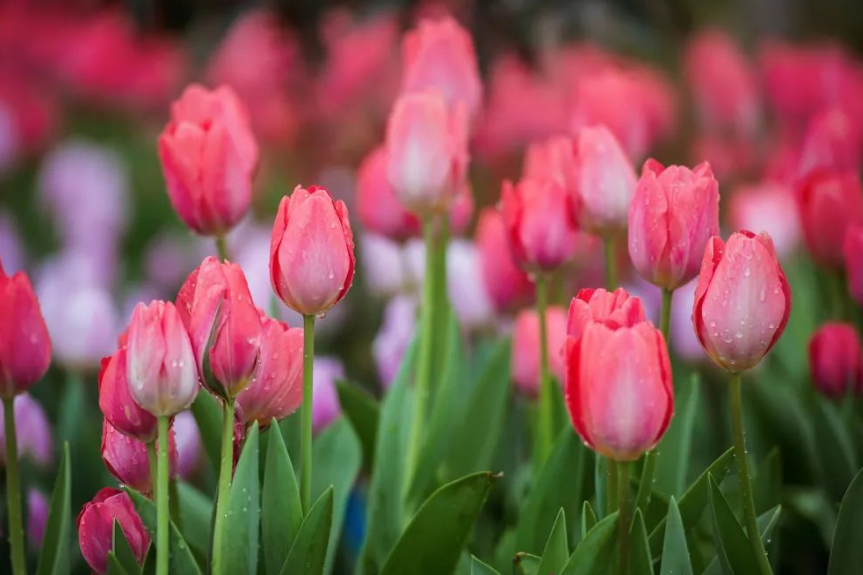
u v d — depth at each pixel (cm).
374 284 205
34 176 364
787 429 143
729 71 259
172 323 108
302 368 115
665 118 249
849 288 137
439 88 140
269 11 306
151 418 112
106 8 393
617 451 107
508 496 146
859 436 132
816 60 261
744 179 262
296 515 113
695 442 148
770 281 109
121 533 113
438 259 140
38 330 113
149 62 376
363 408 138
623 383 105
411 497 130
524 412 155
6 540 131
